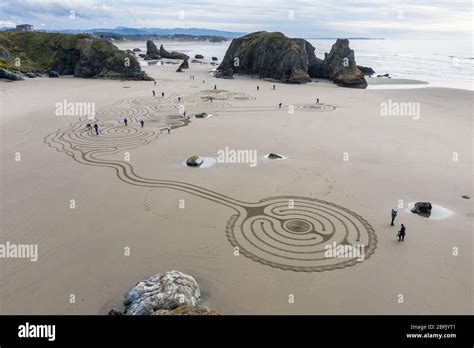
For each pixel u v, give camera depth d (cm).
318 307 1870
